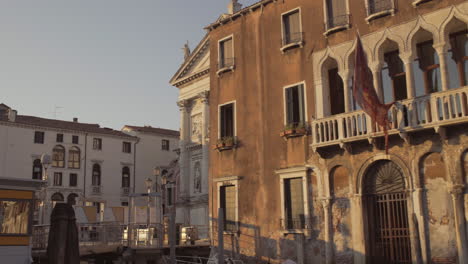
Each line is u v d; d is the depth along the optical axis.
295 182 18.78
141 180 59.34
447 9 15.55
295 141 18.88
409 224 15.48
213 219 21.28
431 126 14.79
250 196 20.02
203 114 40.03
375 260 16.27
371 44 17.20
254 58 21.02
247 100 20.92
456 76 15.84
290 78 19.53
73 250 15.01
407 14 16.53
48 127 53.59
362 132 16.27
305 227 17.94
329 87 18.75
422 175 15.52
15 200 16.22
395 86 17.06
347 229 16.92
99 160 56.59
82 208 28.45
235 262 19.52
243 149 20.66
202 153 40.09
